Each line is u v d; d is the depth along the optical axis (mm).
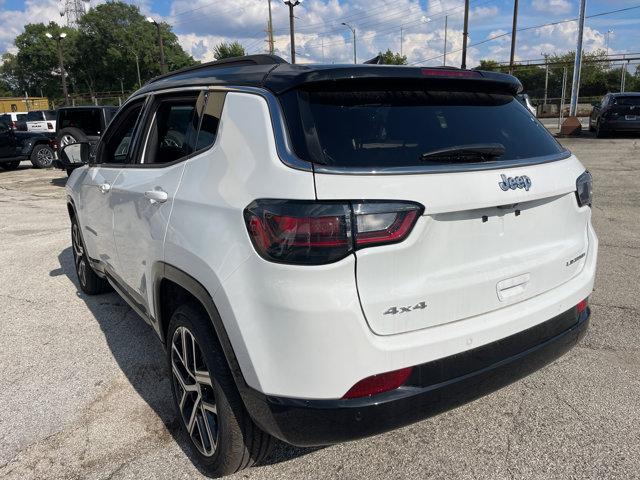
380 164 2062
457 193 2104
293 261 1942
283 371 2020
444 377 2162
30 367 3713
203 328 2389
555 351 2545
